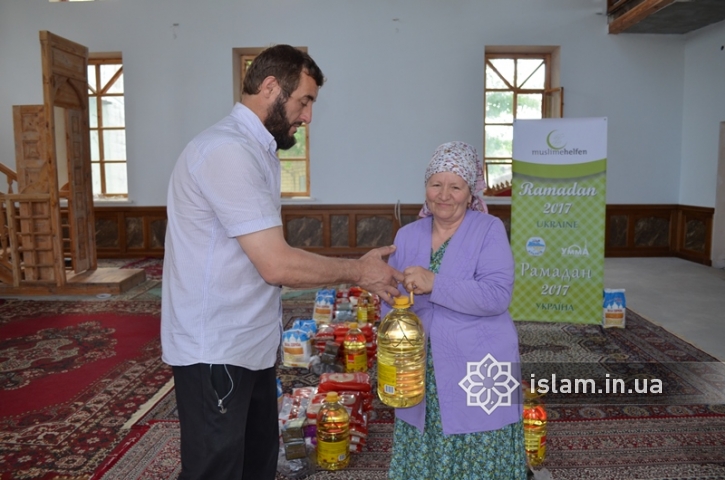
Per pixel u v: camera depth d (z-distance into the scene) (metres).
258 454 1.94
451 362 1.85
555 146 5.09
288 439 2.67
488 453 1.84
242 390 1.71
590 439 2.99
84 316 5.63
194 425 1.68
